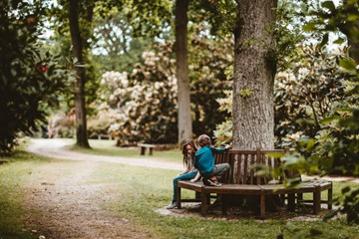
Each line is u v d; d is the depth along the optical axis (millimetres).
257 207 10188
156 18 33000
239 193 9336
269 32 10352
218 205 10406
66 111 46688
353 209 3305
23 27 6332
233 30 10781
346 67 3207
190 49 35469
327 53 16391
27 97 6312
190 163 11070
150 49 37469
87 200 11688
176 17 29188
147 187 13984
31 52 6398
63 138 51250
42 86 6344
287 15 10211
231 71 19109
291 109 19297
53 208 10586
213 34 30094
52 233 8281
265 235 7895
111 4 31094
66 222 9195
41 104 6695
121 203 11281
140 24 33562
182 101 29000
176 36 29250
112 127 36219
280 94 19438
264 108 10570
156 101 34875
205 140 9797
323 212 9992
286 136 19000
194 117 35188
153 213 10078
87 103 38156
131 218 9562
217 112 34469
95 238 7969
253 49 10562
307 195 12711
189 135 29109
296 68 17172
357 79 3307
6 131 6539
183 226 8773
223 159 10367
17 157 23328
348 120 3090
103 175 17016
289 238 7625
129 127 35781
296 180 3082
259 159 9961
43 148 32875
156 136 35750
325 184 9953
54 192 12867
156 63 36031
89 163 22047
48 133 52938
